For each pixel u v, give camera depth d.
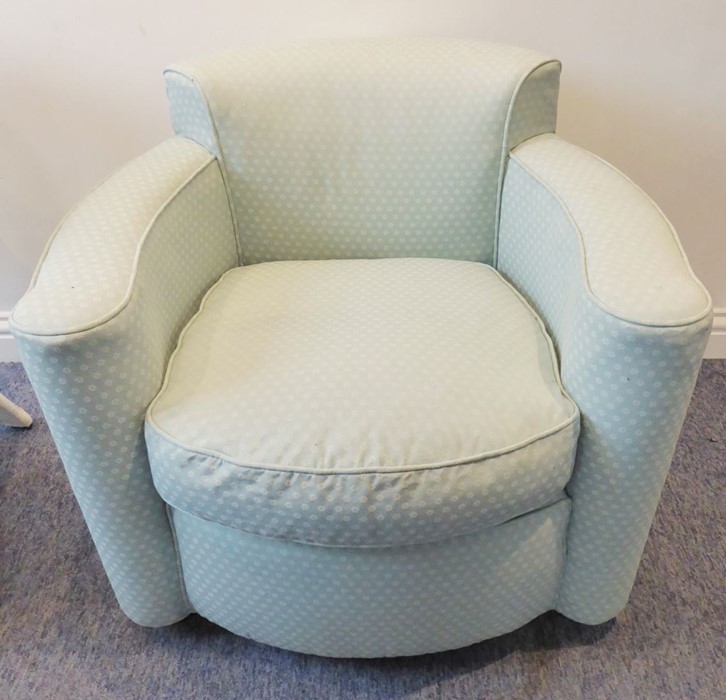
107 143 1.38
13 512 1.29
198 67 1.08
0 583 1.17
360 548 0.84
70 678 1.03
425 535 0.81
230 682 1.02
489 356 0.90
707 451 1.36
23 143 1.38
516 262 1.10
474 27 1.25
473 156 1.10
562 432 0.82
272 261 1.20
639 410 0.78
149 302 0.87
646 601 1.10
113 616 1.11
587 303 0.78
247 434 0.81
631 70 1.28
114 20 1.24
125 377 0.81
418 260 1.15
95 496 0.88
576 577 0.95
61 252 0.85
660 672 1.01
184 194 1.02
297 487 0.78
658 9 1.21
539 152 1.05
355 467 0.78
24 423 1.45
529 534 0.88
